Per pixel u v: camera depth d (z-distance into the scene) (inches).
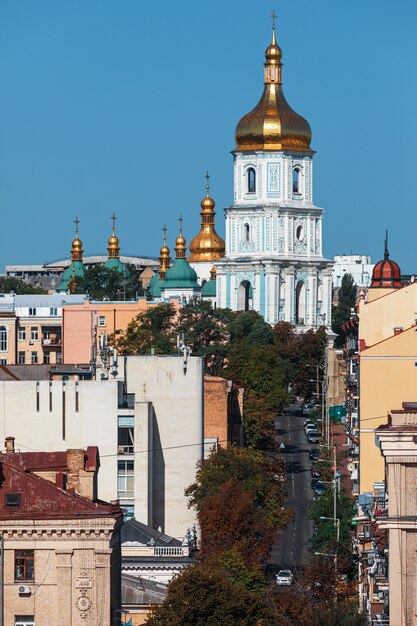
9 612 7657.5
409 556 7234.3
